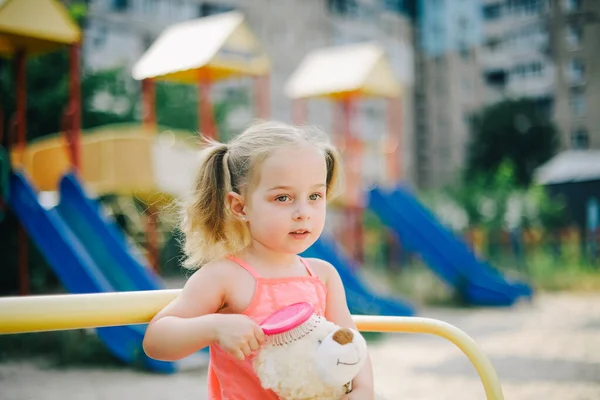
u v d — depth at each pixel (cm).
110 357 572
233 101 1759
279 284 140
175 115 1452
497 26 2302
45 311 108
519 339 634
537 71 2248
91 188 770
